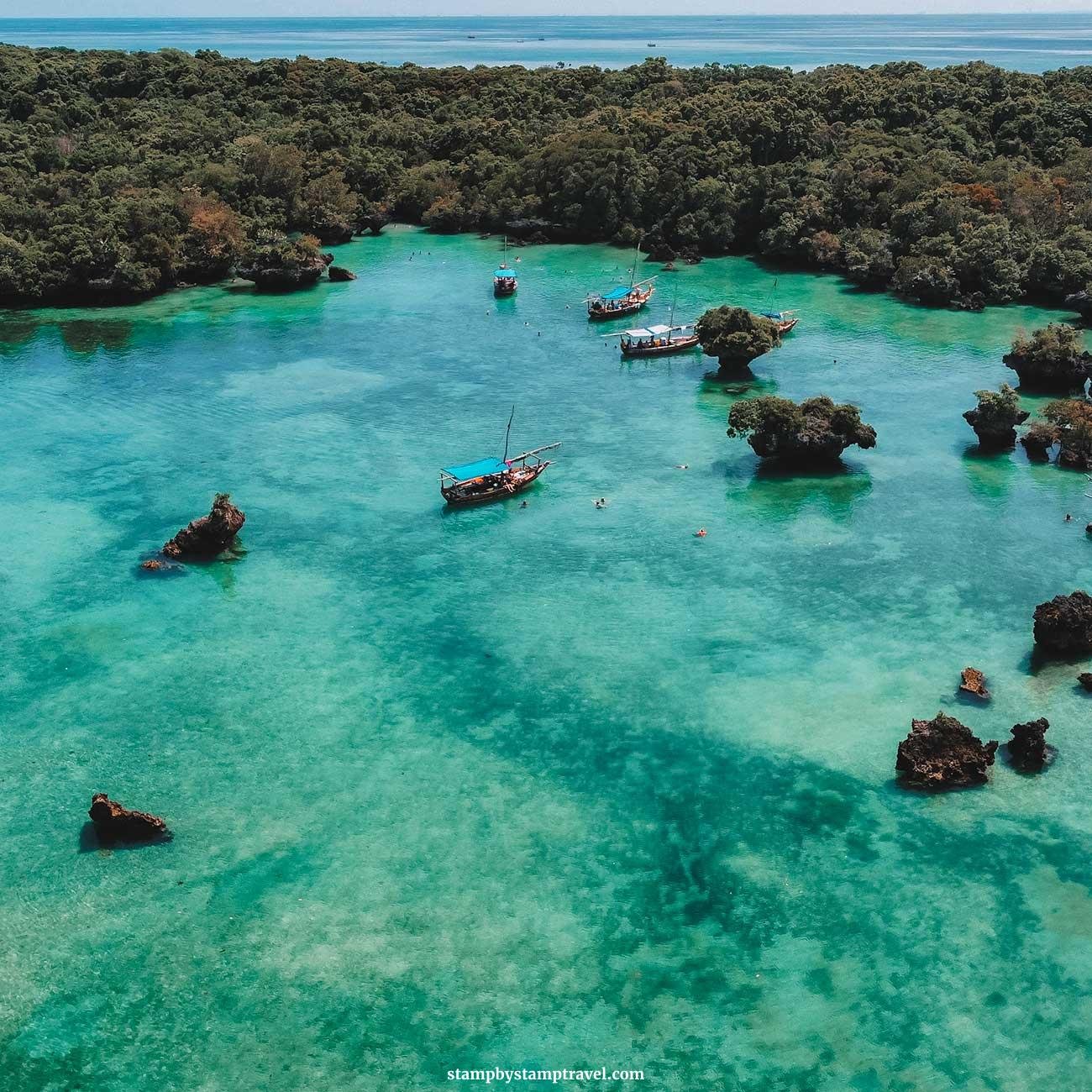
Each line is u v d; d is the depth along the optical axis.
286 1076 44.12
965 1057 44.69
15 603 79.19
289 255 159.00
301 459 103.75
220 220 164.75
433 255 182.12
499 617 77.44
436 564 84.88
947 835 56.50
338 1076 44.12
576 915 51.81
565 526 90.75
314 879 54.03
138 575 83.25
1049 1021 46.19
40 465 102.56
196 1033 46.03
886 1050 45.03
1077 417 101.06
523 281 165.38
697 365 130.00
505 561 85.19
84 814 58.81
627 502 94.69
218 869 54.84
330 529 90.56
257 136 199.88
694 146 186.00
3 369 128.75
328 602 79.62
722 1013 46.75
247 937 50.69
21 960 49.62
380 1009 47.03
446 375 126.62
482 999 47.47
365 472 101.00
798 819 57.81
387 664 72.19
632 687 69.19
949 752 60.38
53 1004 47.47
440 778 61.28
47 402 118.69
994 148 185.12
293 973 48.81
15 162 181.00
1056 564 83.12
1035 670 70.00
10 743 64.44
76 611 78.44
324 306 154.12
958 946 49.91
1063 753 62.19
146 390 122.12
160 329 143.75
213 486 98.38
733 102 199.25
